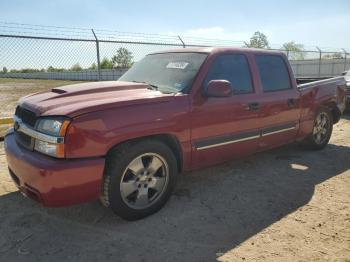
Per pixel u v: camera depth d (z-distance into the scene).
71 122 3.01
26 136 3.41
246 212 3.77
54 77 34.44
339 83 6.45
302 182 4.66
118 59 10.31
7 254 2.96
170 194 3.81
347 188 4.47
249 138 4.56
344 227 3.47
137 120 3.34
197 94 3.89
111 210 3.52
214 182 4.62
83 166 3.05
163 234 3.30
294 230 3.40
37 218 3.57
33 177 3.07
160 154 3.59
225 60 4.36
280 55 5.24
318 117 6.01
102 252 3.00
